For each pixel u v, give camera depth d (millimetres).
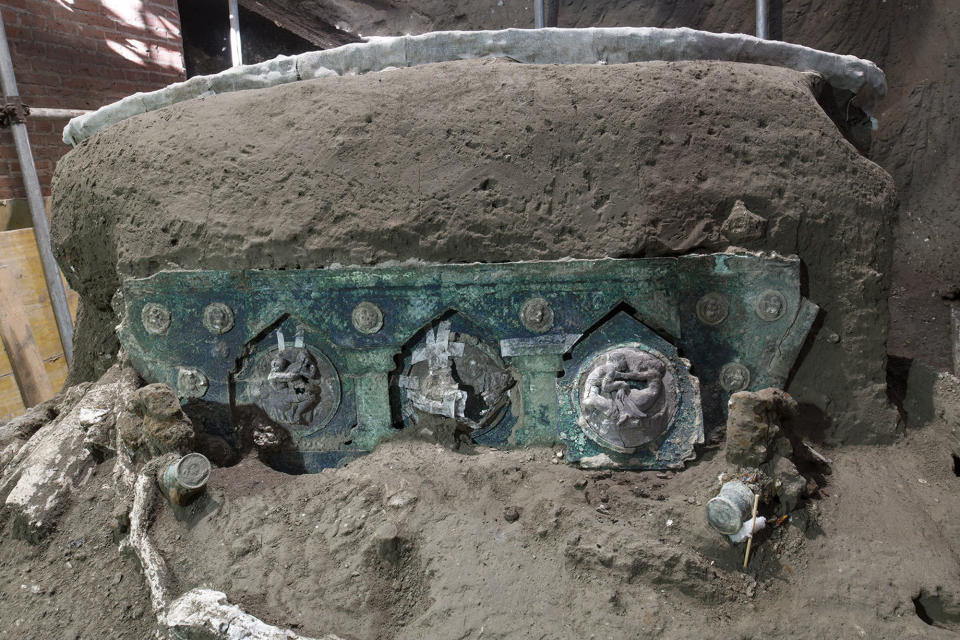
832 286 2559
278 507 2279
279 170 2564
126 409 2490
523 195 2477
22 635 2137
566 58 2795
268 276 2523
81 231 2938
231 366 2596
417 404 2543
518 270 2434
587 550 2035
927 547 2105
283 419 2592
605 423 2373
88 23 5762
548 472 2355
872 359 2576
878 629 1875
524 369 2471
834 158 2574
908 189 6148
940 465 2521
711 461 2393
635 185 2465
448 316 2525
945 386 2723
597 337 2439
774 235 2490
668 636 1858
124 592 2213
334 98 2633
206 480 2252
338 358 2586
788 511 2166
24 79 5289
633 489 2322
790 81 2693
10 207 5012
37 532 2391
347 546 2137
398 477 2312
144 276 2668
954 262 5836
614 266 2408
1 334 4723
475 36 2764
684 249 2463
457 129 2516
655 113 2506
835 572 2025
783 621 1918
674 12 7117
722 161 2510
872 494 2307
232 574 2086
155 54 6352
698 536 2082
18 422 3146
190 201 2607
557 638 1859
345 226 2494
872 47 6324
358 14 8898
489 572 2023
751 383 2504
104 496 2494
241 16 7910
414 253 2488
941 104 6000
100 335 3408
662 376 2395
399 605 2041
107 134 2906
